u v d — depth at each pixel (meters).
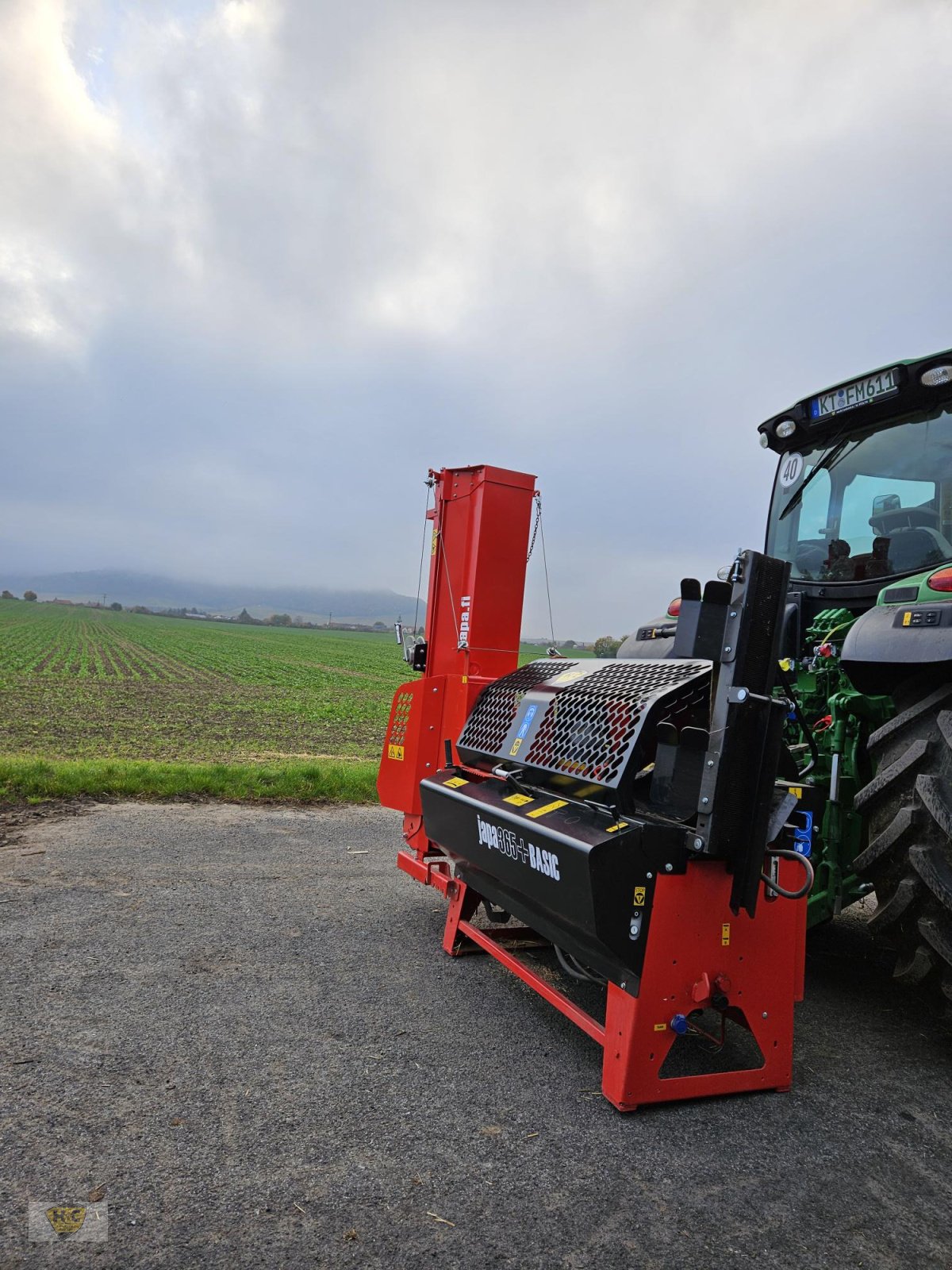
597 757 2.75
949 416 3.62
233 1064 2.53
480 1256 1.77
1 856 4.80
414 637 4.52
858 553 3.96
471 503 4.14
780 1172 2.17
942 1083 2.76
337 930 3.89
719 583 2.53
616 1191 2.04
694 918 2.51
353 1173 2.03
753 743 2.46
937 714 2.86
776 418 4.32
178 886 4.41
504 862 2.98
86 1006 2.86
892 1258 1.85
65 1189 1.87
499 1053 2.76
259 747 12.14
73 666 32.47
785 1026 2.65
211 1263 1.68
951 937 2.73
